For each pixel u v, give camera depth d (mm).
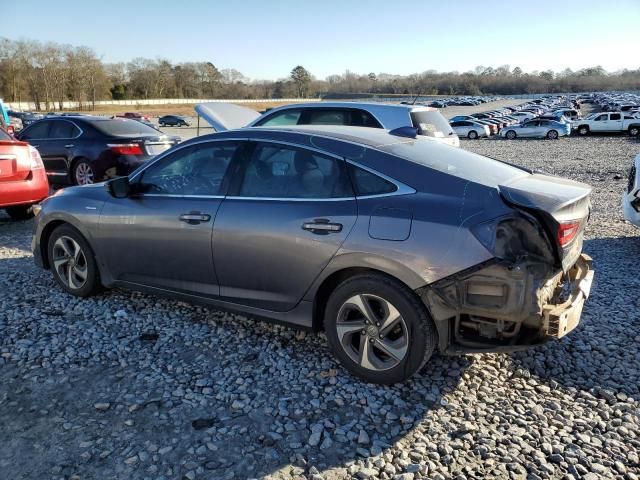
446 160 3482
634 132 33906
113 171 9484
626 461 2668
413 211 3074
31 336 3947
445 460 2662
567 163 17984
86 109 100375
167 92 130250
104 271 4496
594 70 164375
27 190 7078
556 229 2895
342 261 3238
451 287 2951
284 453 2707
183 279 4023
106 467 2588
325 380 3387
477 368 3557
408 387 3309
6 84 100938
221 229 3686
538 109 57844
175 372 3473
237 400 3152
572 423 2977
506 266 2854
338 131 3773
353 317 3410
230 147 3867
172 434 2842
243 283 3715
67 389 3254
